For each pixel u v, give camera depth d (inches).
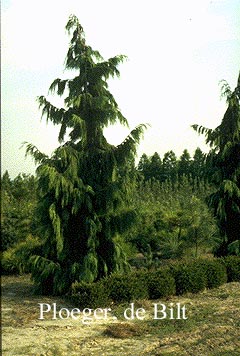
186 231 666.2
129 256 588.4
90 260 479.2
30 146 491.8
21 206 830.5
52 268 483.5
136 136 492.7
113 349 310.5
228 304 439.5
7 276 620.7
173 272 490.3
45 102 522.3
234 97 657.6
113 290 436.8
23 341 324.8
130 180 513.7
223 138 671.1
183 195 1386.6
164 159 2704.2
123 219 511.8
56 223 475.8
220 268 531.2
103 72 530.0
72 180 489.1
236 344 318.3
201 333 344.2
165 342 324.8
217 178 671.8
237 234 671.1
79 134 519.8
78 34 534.3
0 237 672.4
